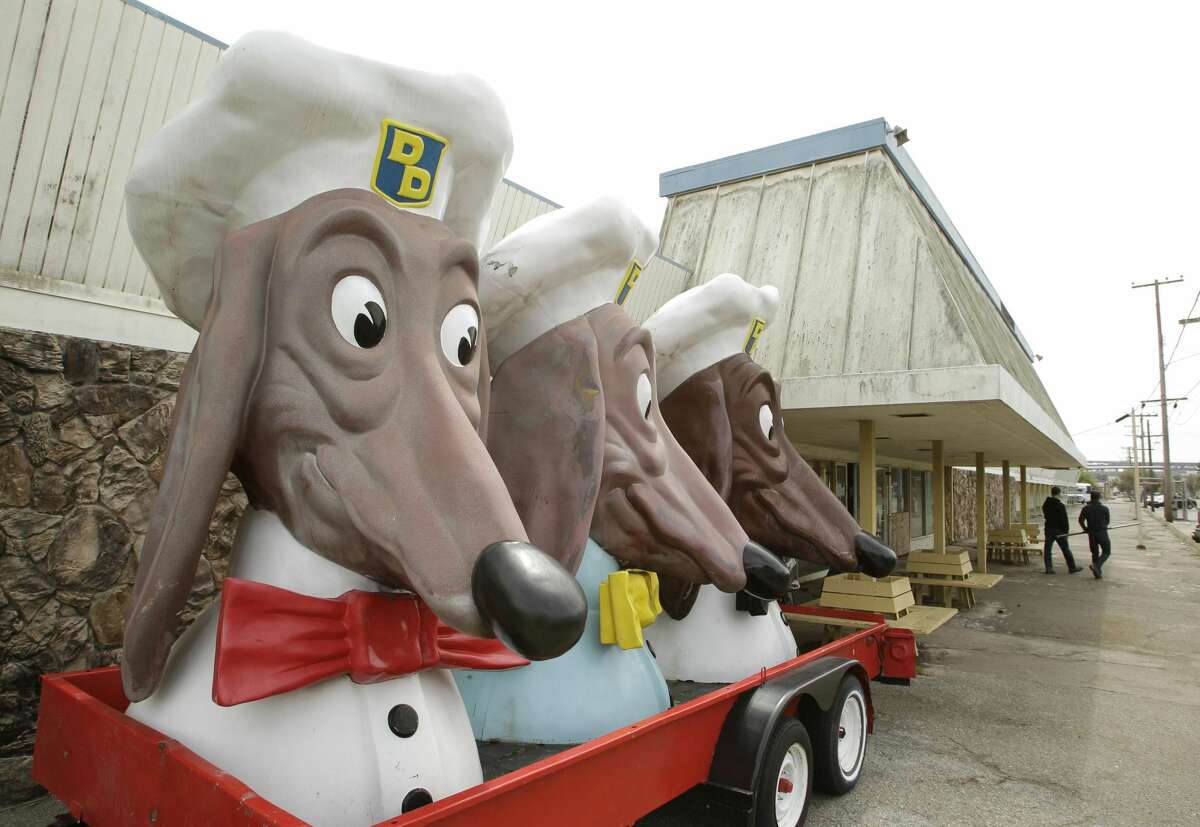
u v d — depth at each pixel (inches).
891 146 301.6
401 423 70.9
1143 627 353.7
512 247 116.0
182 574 69.9
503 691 112.0
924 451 488.7
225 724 70.9
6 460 132.3
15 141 140.3
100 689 94.1
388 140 79.6
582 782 83.4
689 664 143.8
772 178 333.1
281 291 72.9
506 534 65.8
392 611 74.6
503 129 88.0
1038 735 197.9
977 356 221.9
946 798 155.6
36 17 138.0
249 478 77.0
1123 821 146.6
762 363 264.7
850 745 158.9
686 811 139.5
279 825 53.7
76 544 140.1
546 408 114.1
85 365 142.8
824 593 249.0
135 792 70.3
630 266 140.2
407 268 75.4
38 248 145.9
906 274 249.9
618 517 118.9
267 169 77.9
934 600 402.9
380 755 71.4
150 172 76.9
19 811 126.1
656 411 128.6
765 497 158.4
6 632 131.0
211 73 76.0
